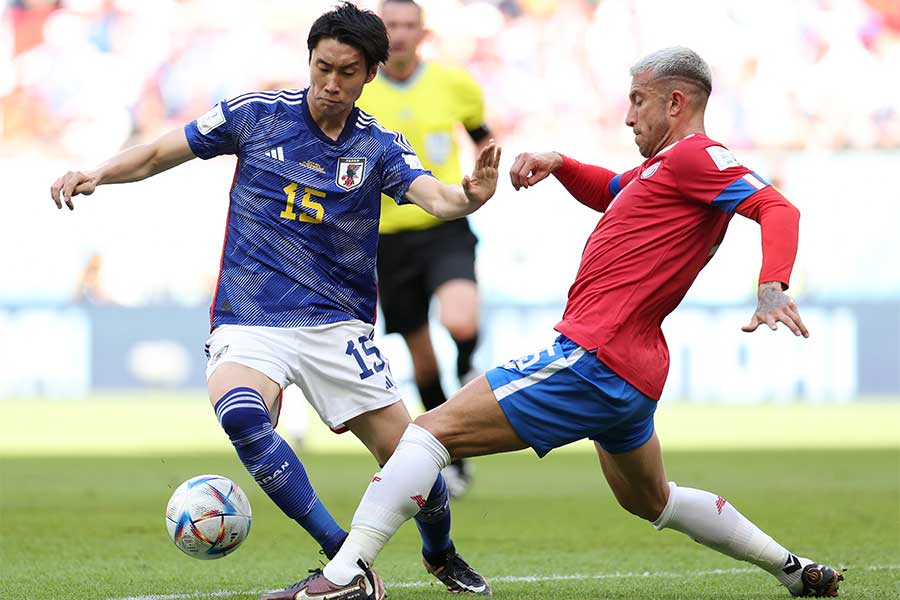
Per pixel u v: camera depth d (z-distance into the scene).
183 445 51.44
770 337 82.75
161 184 83.75
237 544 16.08
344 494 32.91
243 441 15.30
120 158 16.39
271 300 16.39
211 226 84.25
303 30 91.44
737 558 16.81
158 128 90.19
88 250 83.12
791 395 83.38
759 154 91.12
